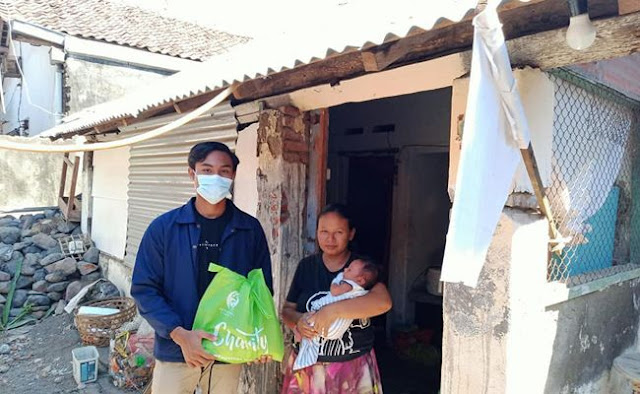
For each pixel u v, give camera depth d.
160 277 2.40
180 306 2.38
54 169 13.41
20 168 12.88
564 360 2.73
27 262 8.34
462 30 2.35
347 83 3.21
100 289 7.79
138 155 6.50
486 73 1.71
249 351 2.31
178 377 2.41
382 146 6.16
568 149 2.74
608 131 3.23
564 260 2.90
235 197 4.23
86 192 9.34
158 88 6.52
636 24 1.89
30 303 7.78
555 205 2.64
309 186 3.84
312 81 3.37
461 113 2.54
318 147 3.78
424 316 6.21
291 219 3.74
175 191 5.45
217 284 2.33
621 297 3.40
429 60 2.71
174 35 13.05
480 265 1.76
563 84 2.65
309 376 2.73
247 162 4.08
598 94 3.02
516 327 2.30
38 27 10.20
